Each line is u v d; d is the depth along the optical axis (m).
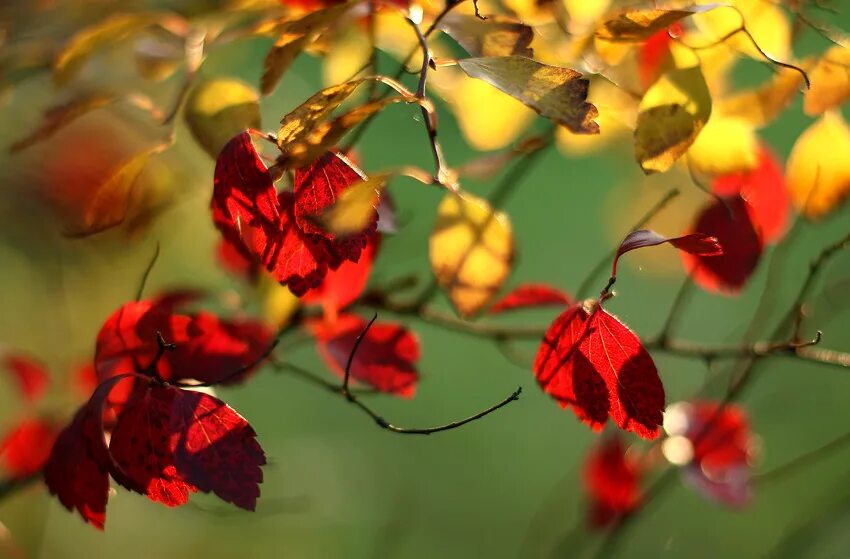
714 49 0.75
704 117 0.71
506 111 0.79
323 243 0.69
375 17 0.75
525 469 1.85
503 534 1.75
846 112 0.98
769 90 0.75
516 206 1.84
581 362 0.70
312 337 0.80
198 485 0.69
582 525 1.02
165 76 0.76
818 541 1.12
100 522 0.70
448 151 1.38
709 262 0.76
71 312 1.05
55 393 1.01
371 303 0.83
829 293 0.95
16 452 0.83
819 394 1.65
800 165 0.76
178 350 0.74
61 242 1.00
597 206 1.82
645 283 1.76
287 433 1.79
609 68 0.75
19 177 0.96
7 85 0.81
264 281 0.77
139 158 0.75
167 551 1.41
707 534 1.62
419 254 0.97
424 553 1.70
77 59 0.75
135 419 0.70
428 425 1.90
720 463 0.85
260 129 0.72
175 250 0.96
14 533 1.10
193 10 0.77
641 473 0.89
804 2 0.77
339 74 0.78
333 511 1.69
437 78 0.78
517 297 0.77
